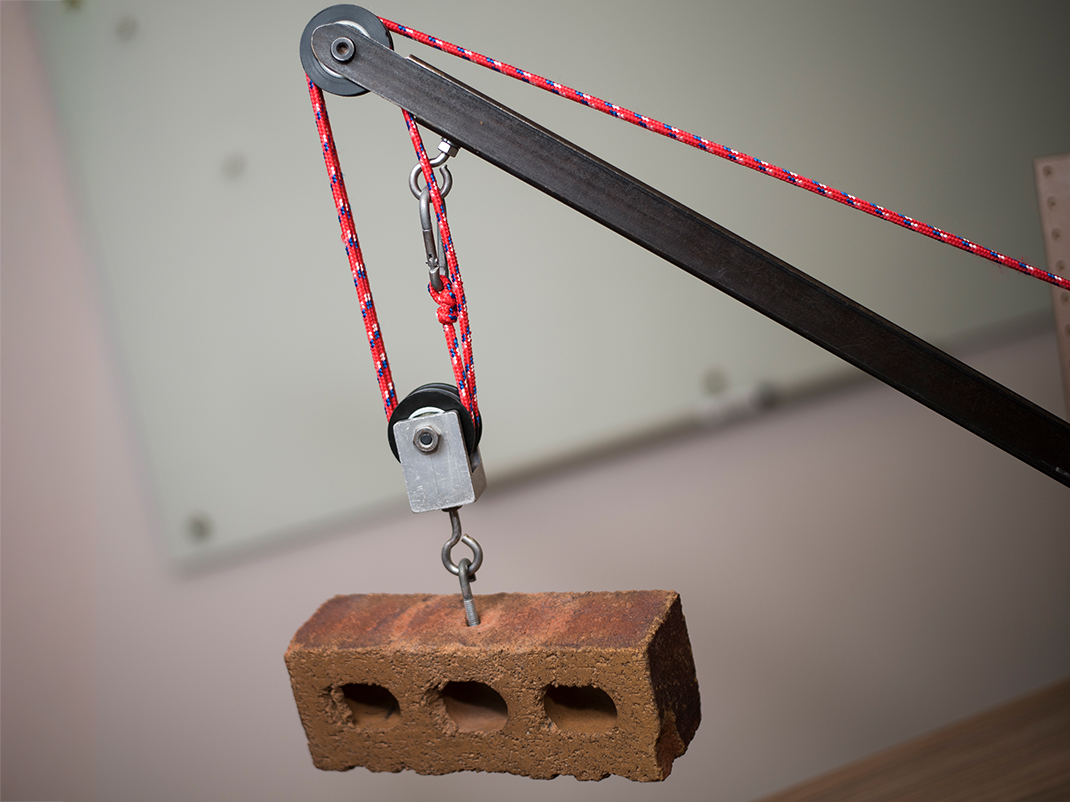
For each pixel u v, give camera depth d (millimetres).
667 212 521
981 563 1212
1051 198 836
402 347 988
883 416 1157
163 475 967
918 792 1123
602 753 517
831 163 1051
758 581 1137
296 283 959
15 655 967
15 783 982
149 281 937
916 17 1060
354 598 598
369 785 1093
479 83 956
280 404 978
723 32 1000
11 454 944
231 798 1054
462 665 521
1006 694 1238
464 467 511
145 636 1004
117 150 917
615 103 982
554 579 1081
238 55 923
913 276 1096
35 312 934
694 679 553
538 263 991
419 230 969
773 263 527
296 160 943
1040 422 545
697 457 1099
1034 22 1106
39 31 895
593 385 1029
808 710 1173
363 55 517
